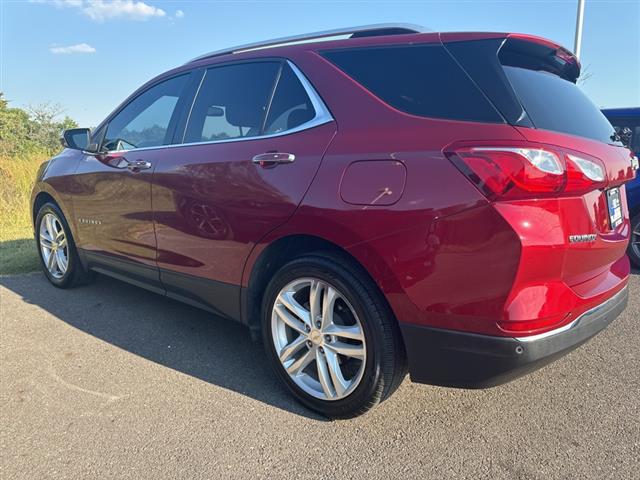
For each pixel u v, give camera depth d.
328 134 2.48
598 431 2.47
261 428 2.54
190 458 2.32
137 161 3.48
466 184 2.02
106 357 3.35
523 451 2.33
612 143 2.63
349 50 2.62
